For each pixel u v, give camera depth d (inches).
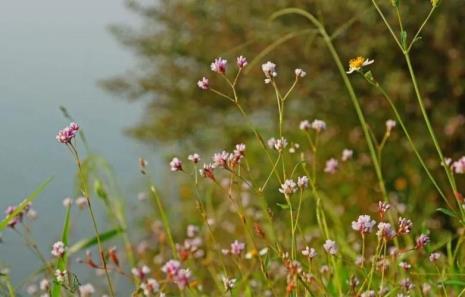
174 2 551.2
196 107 543.5
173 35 555.8
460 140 430.0
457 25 449.7
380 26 454.9
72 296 134.1
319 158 412.2
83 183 129.6
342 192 355.3
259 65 499.8
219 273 183.3
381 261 136.1
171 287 160.9
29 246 151.6
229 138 523.8
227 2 520.1
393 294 137.8
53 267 159.6
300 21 480.1
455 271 157.4
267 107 509.0
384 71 460.4
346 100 466.0
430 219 342.6
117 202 197.0
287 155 224.1
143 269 138.8
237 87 519.8
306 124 160.2
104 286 182.2
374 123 450.0
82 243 165.6
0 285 145.2
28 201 140.6
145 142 537.3
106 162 193.2
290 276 126.3
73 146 127.3
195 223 341.1
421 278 154.9
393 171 404.5
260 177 416.5
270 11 494.3
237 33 517.0
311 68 482.3
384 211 121.2
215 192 352.5
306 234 229.8
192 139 542.6
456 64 442.3
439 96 455.8
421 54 459.2
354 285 127.3
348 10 459.8
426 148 425.4
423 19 450.9
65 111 169.2
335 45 469.1
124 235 196.2
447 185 374.0
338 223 217.5
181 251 168.6
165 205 318.3
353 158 434.0
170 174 312.7
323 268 151.9
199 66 550.9
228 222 287.9
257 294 168.6
